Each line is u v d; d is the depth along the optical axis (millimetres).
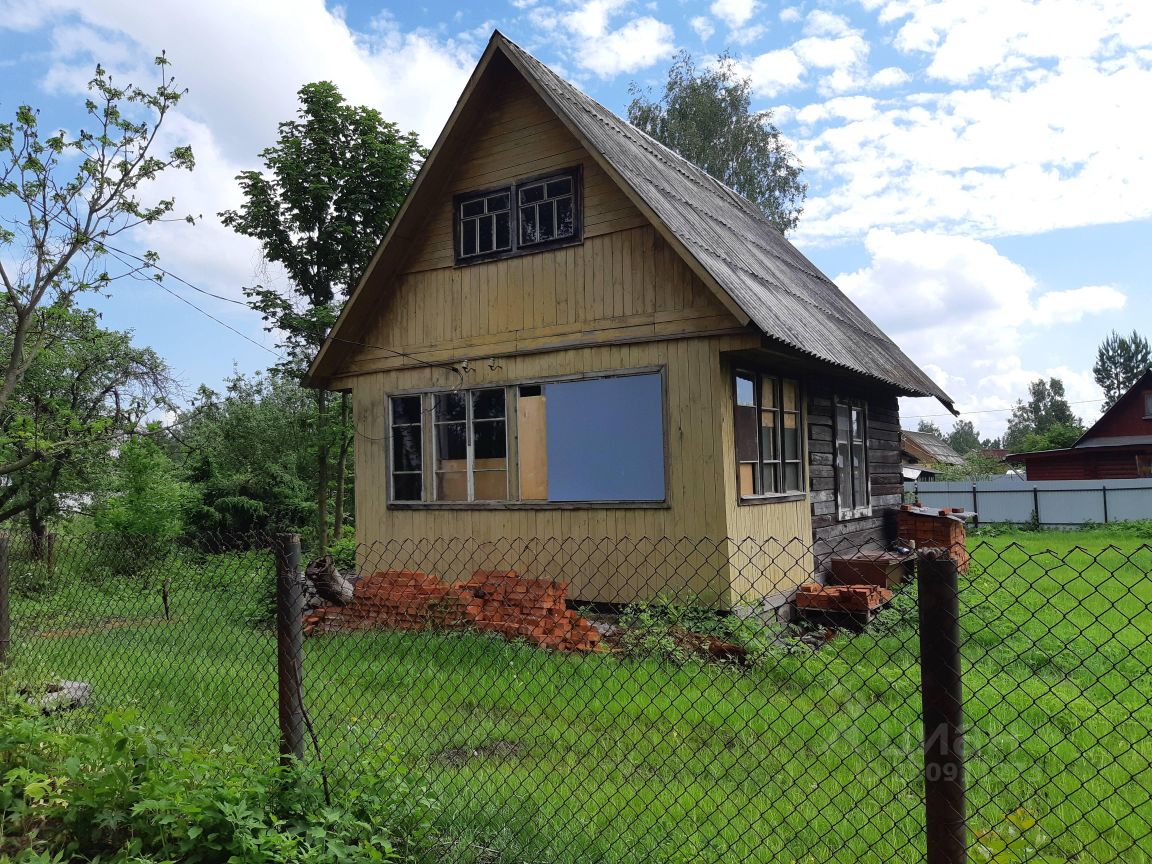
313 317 19953
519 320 11859
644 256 10766
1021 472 51812
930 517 14570
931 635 2807
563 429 11375
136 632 7293
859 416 15133
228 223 20438
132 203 10352
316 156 20109
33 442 10344
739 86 31219
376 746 4777
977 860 3602
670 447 10469
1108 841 3953
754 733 5500
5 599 6125
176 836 3574
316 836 3436
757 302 10172
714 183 18250
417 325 12914
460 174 12555
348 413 21203
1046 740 5453
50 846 3572
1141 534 22688
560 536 11305
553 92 11164
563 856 3787
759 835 4023
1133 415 36969
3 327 14344
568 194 11531
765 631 8141
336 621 9805
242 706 6379
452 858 3713
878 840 3707
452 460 12516
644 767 4914
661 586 10391
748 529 10523
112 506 18047
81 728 5145
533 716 5969
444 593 9445
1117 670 7137
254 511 23000
